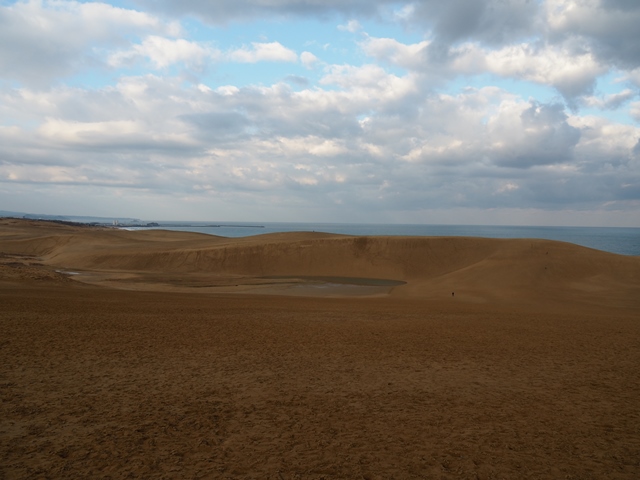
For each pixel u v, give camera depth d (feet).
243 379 38.75
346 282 195.62
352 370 42.75
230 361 44.86
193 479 20.97
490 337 61.41
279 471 22.00
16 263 212.23
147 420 28.55
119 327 60.64
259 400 33.30
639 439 26.96
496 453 24.64
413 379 40.11
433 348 53.42
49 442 24.79
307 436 26.63
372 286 181.98
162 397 33.30
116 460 22.77
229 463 22.79
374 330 65.41
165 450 24.18
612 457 24.35
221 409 31.07
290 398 33.94
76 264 235.20
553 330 68.85
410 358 48.14
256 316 77.41
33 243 315.58
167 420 28.66
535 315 91.30
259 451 24.35
